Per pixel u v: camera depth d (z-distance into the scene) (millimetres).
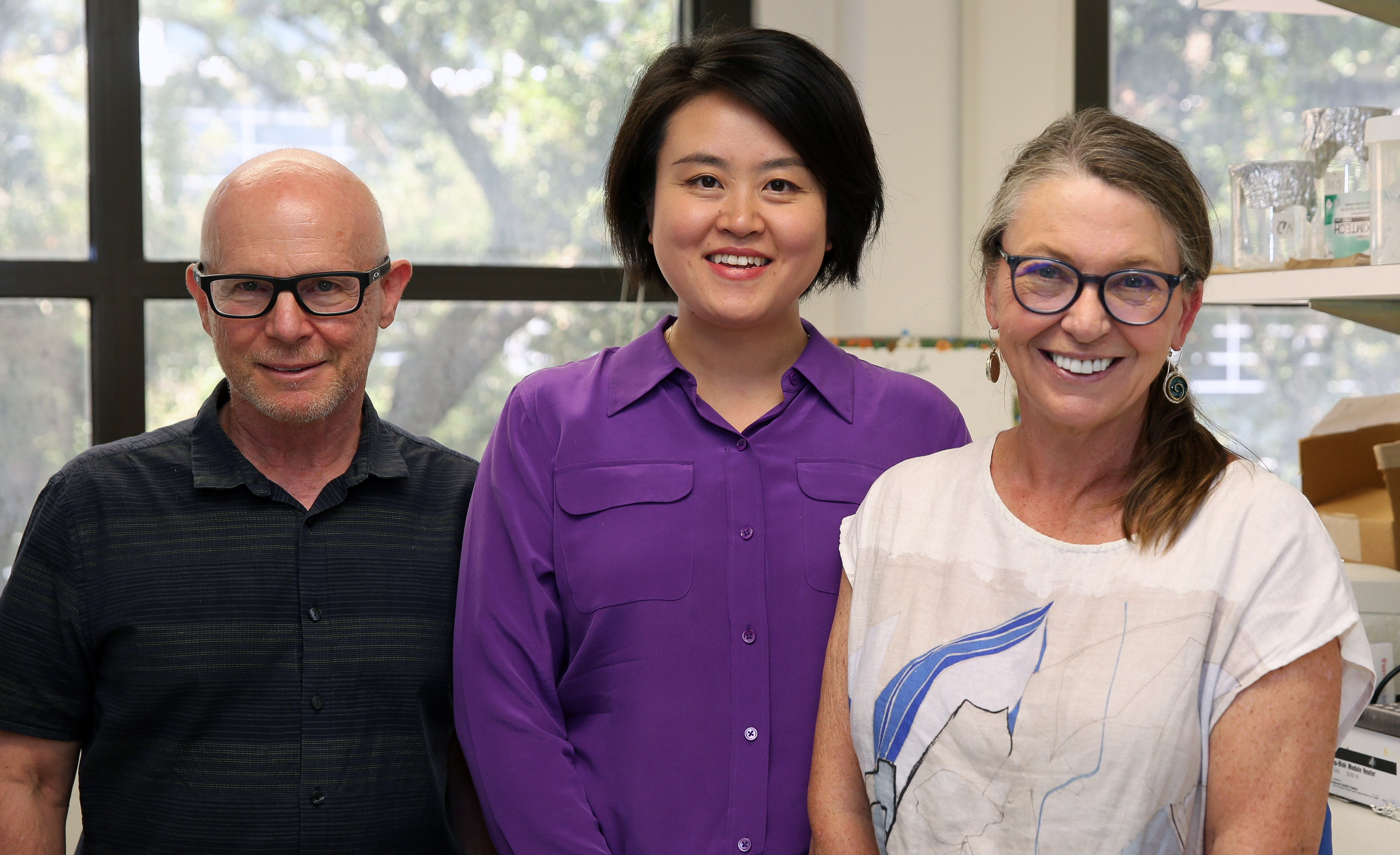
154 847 1332
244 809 1326
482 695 1296
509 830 1259
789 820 1277
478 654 1312
